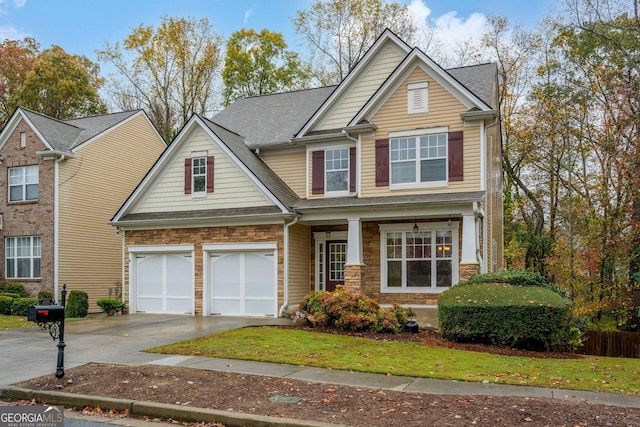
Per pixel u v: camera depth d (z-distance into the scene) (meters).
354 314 14.15
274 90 38.22
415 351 11.34
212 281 18.48
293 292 17.92
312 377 8.99
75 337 13.56
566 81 27.72
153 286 19.34
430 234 17.28
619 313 21.31
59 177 23.12
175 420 7.19
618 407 7.27
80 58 40.00
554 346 12.62
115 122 26.34
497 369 9.73
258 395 7.84
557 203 29.44
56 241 22.78
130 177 26.83
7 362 10.55
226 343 11.93
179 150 19.59
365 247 17.98
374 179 17.75
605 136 23.17
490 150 19.38
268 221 17.66
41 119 24.27
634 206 21.27
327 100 19.27
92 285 24.36
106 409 7.66
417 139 17.33
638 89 22.41
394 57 18.97
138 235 19.53
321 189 19.03
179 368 9.62
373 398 7.66
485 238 17.02
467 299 12.73
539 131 29.16
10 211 23.84
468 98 16.64
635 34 24.84
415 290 17.27
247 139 21.00
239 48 38.31
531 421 6.57
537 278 13.62
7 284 23.14
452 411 7.01
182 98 38.22
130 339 13.07
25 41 39.66
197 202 19.11
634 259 21.12
